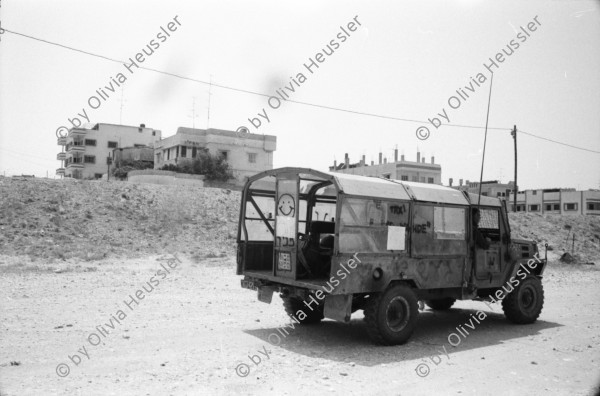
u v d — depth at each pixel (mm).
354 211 7824
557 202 76750
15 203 22750
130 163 61562
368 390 5938
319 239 9484
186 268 17812
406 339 8344
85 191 25906
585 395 5988
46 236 20500
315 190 9594
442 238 9102
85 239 21125
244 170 56281
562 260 27547
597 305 13008
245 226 9578
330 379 6305
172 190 28953
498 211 10328
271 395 5629
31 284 12648
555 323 10594
